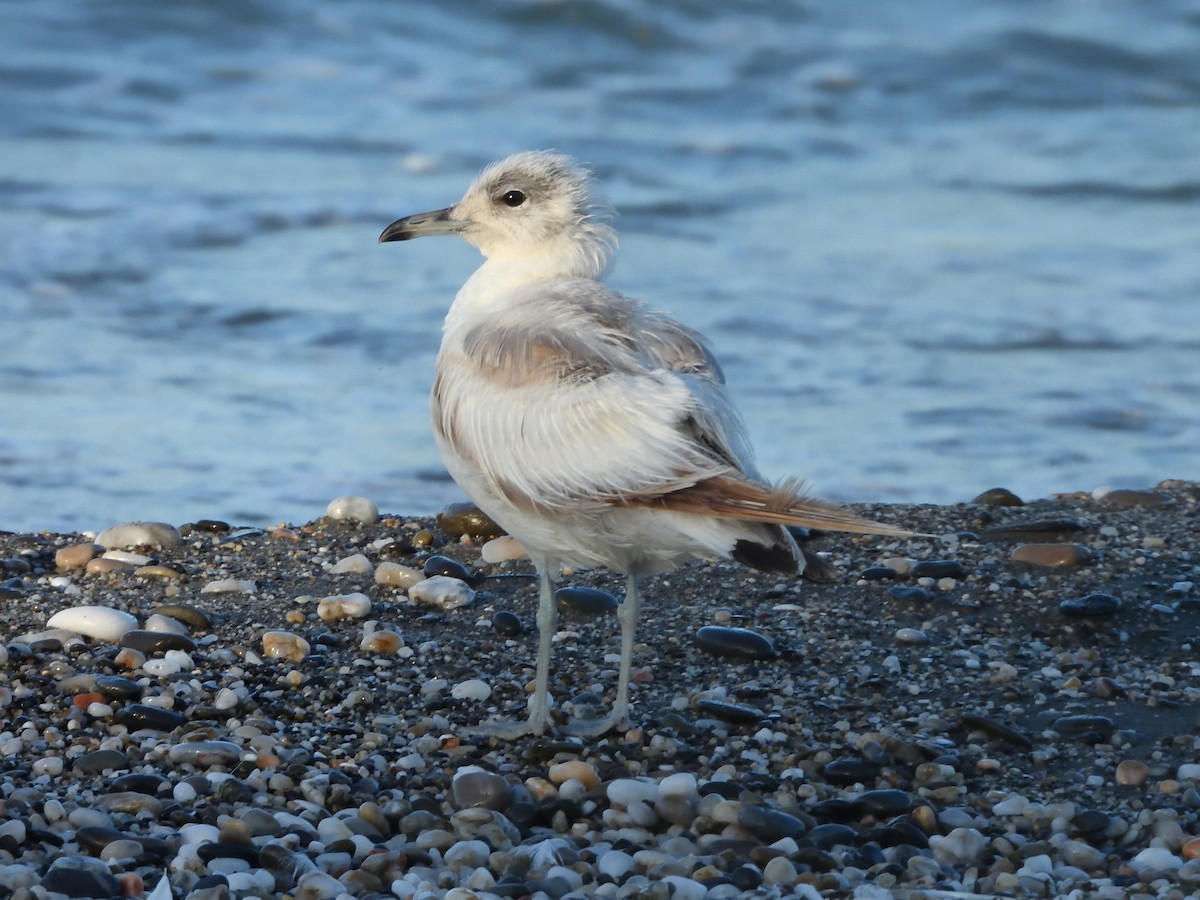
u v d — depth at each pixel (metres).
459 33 33.66
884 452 16.78
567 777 9.49
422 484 16.02
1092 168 28.52
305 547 13.17
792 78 32.88
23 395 17.81
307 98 30.67
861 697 10.56
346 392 18.44
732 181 27.41
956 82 33.09
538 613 10.20
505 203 10.99
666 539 9.19
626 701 10.15
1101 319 21.16
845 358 19.66
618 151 28.75
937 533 13.26
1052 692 10.59
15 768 9.40
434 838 8.75
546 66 33.03
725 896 8.23
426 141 28.66
